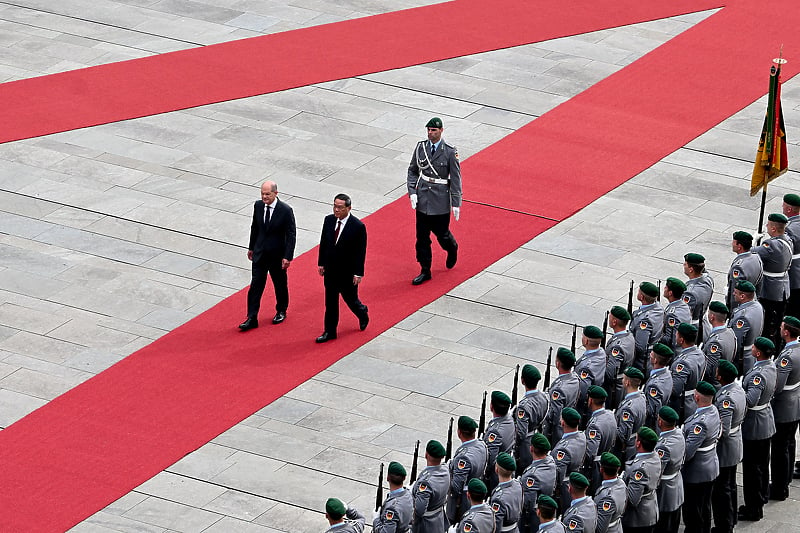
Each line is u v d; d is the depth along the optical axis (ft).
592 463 158.30
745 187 239.91
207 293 210.79
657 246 223.10
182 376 192.44
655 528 159.74
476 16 298.35
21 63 275.80
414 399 189.37
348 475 176.14
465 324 204.95
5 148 246.27
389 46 284.82
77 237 222.69
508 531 148.87
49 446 179.01
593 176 241.96
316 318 206.08
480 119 259.19
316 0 306.76
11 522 166.61
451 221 229.25
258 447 180.34
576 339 201.36
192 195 234.38
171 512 169.37
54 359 195.11
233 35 288.92
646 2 305.12
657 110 262.67
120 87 267.59
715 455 163.22
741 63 279.08
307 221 227.81
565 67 277.85
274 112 260.21
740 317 180.34
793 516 174.29
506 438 158.30
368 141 251.19
